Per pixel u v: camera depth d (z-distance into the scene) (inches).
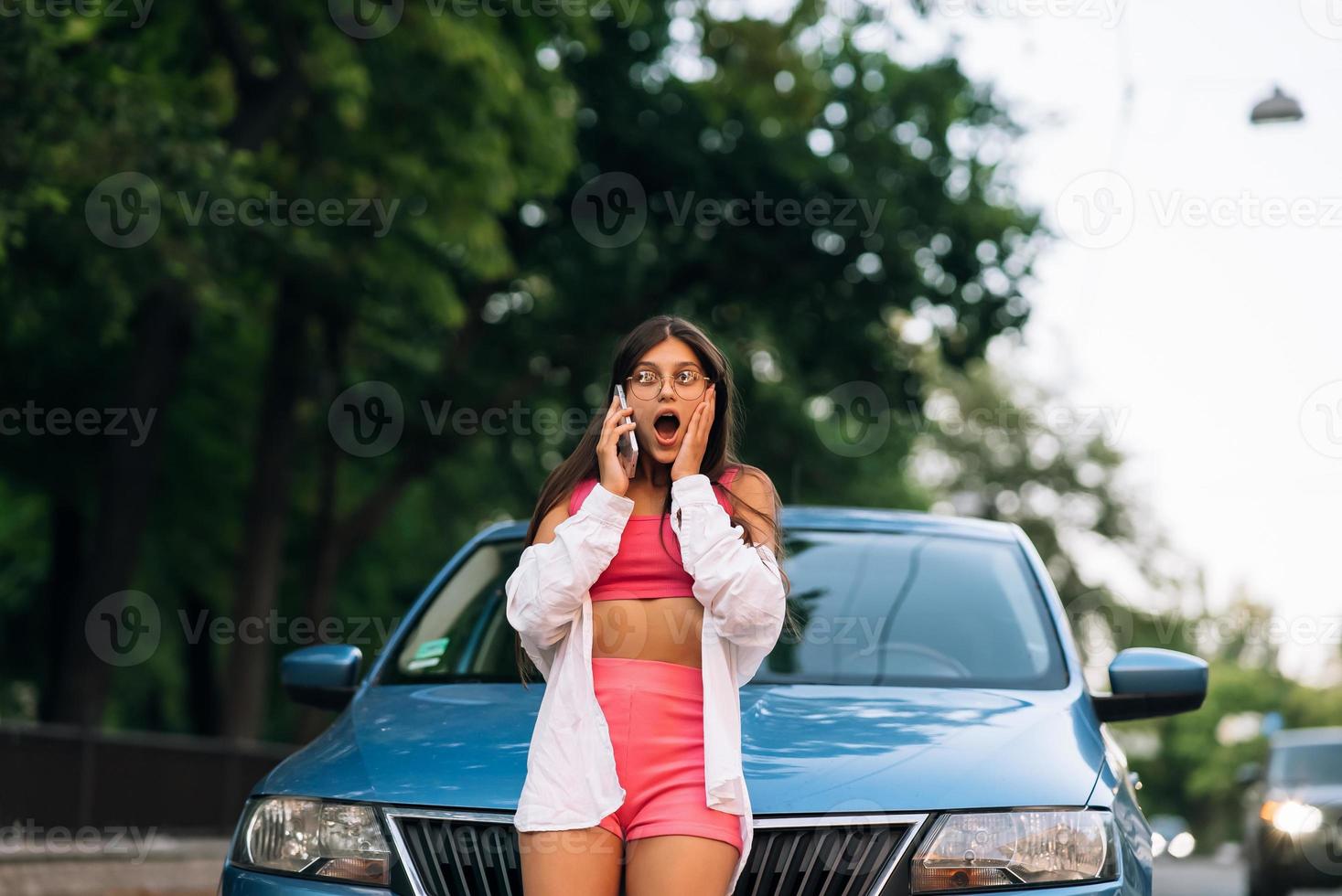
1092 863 139.7
